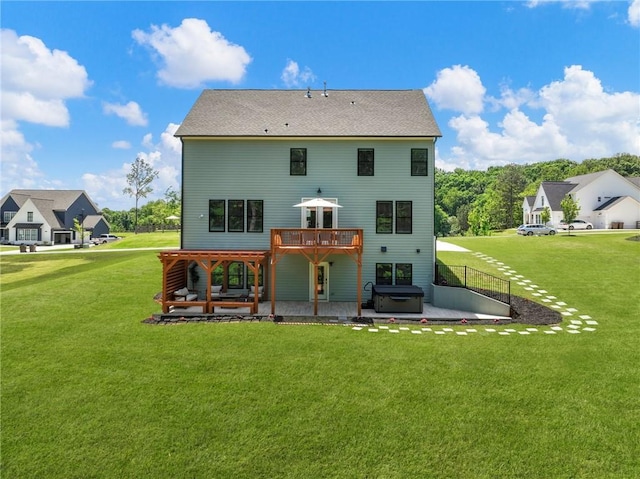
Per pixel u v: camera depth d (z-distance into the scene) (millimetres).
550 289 18828
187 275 18578
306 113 19781
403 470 6543
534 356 11281
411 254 18422
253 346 11977
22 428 7609
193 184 18500
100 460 6750
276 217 18562
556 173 103062
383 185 18391
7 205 61531
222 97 21078
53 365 10422
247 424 7785
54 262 31766
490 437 7402
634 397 8844
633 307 16156
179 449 7043
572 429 7645
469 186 120500
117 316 15086
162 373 10000
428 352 11609
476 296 16672
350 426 7738
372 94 21547
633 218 48500
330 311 16641
